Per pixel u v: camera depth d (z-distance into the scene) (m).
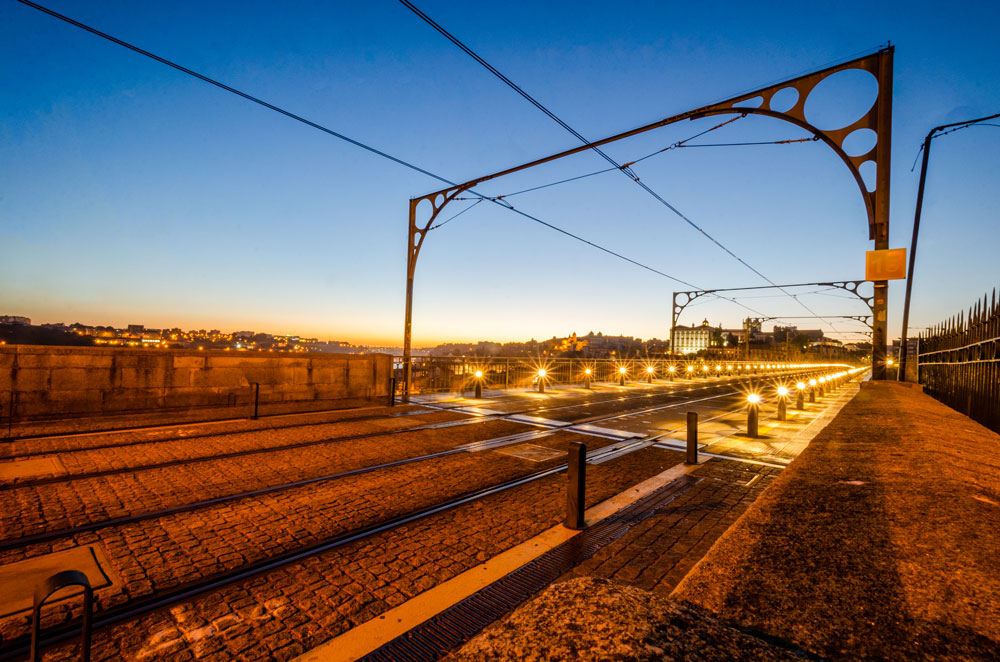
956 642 1.67
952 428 8.00
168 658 2.86
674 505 5.98
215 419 10.76
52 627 3.08
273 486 6.33
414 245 16.38
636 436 10.84
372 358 14.95
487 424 11.79
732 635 1.57
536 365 24.70
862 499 3.52
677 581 3.95
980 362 10.88
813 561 2.40
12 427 9.02
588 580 1.93
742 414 15.64
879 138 11.40
